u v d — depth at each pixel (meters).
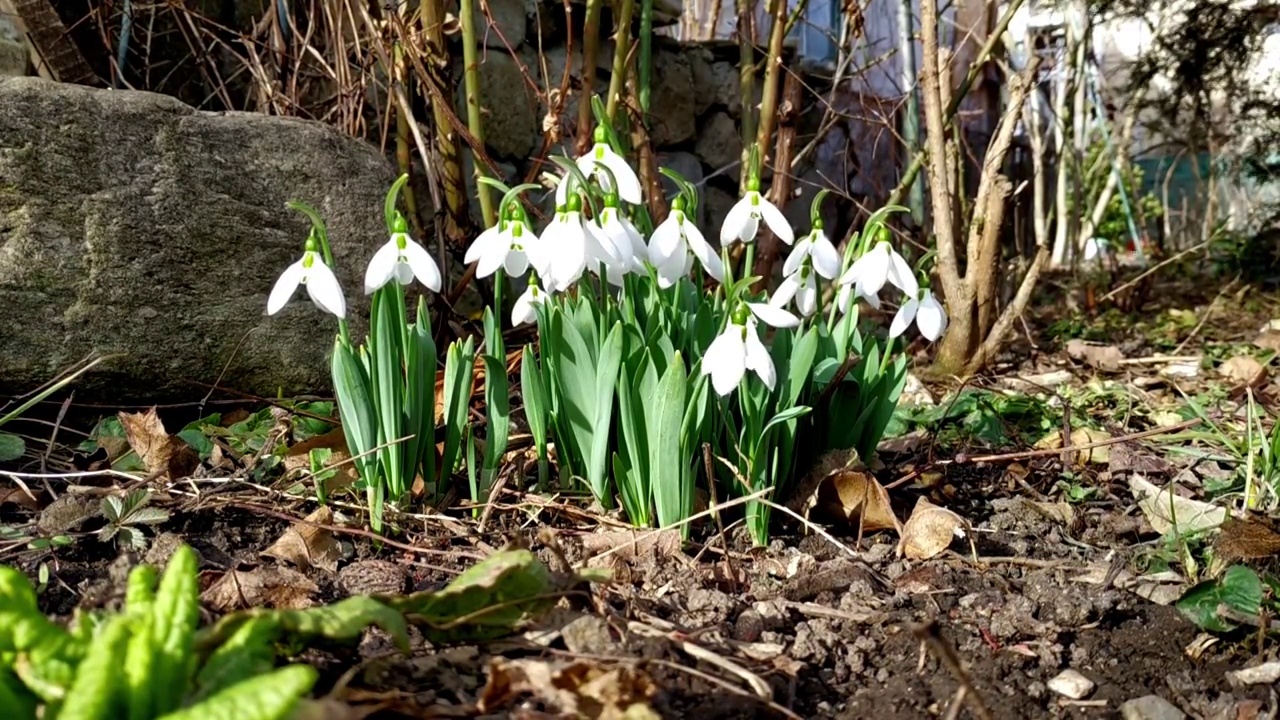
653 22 1.18
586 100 0.87
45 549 0.51
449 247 0.89
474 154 0.84
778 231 0.53
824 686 0.44
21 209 0.63
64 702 0.32
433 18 0.82
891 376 0.59
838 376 0.56
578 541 0.54
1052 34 1.67
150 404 0.69
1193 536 0.58
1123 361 1.10
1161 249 1.98
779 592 0.51
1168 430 0.66
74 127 0.65
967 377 0.91
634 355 0.54
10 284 0.63
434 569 0.52
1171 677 0.46
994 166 0.98
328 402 0.72
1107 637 0.48
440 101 0.83
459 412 0.56
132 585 0.34
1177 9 1.59
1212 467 0.71
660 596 0.50
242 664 0.33
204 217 0.69
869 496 0.56
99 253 0.65
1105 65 2.17
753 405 0.54
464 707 0.37
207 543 0.53
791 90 0.98
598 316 0.56
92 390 0.66
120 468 0.61
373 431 0.54
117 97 0.67
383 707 0.36
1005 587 0.52
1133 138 2.07
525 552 0.41
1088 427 0.78
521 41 1.06
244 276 0.70
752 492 0.54
